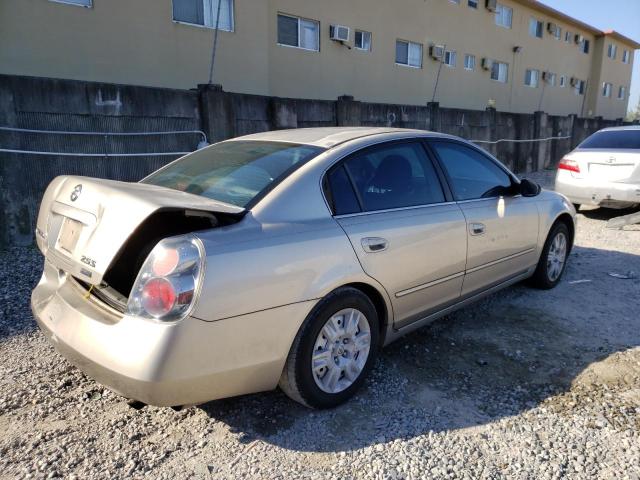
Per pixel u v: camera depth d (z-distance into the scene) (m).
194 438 2.60
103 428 2.67
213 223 2.46
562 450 2.49
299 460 2.44
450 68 19.55
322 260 2.62
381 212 3.06
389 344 3.59
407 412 2.83
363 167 3.09
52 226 2.78
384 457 2.45
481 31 20.83
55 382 3.10
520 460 2.42
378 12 15.92
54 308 2.65
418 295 3.25
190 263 2.21
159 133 6.84
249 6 11.88
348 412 2.83
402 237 3.06
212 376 2.29
